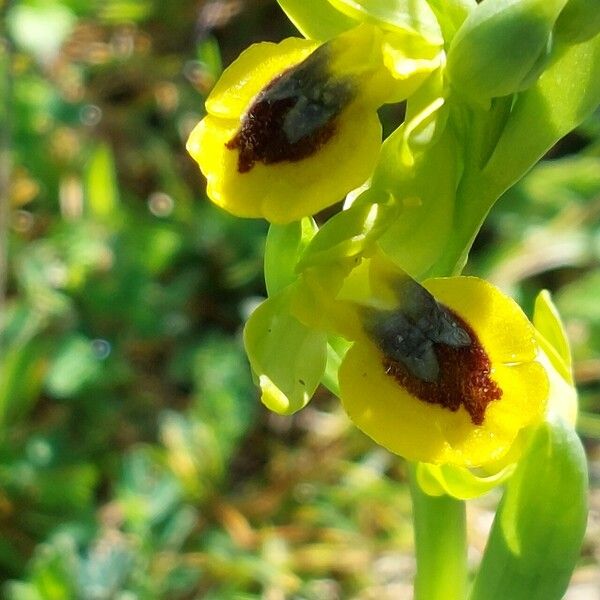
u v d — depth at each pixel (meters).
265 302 0.08
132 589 0.13
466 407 0.07
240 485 0.15
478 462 0.07
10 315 0.15
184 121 0.19
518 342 0.07
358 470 0.15
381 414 0.07
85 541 0.14
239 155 0.07
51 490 0.14
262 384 0.07
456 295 0.07
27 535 0.14
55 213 0.17
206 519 0.14
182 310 0.16
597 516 0.15
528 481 0.08
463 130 0.08
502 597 0.09
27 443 0.15
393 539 0.15
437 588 0.10
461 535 0.10
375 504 0.15
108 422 0.15
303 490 0.15
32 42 0.17
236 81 0.07
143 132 0.19
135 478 0.14
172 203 0.17
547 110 0.08
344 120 0.07
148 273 0.16
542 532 0.09
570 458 0.08
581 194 0.17
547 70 0.08
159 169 0.18
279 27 0.20
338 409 0.16
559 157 0.19
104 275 0.16
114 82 0.19
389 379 0.07
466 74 0.07
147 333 0.16
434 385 0.07
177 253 0.17
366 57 0.07
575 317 0.16
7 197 0.16
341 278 0.07
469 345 0.07
